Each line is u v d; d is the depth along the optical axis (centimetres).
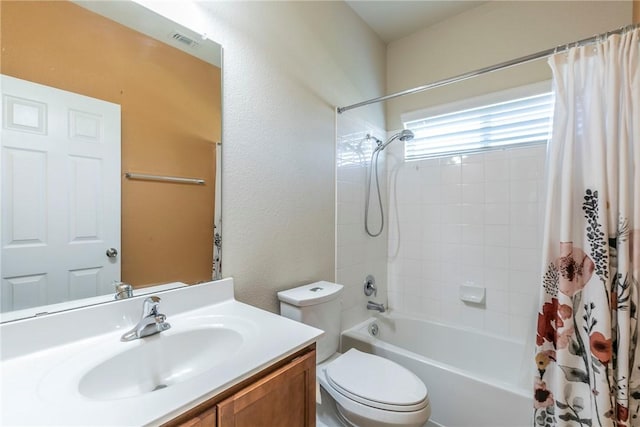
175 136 111
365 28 221
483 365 191
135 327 90
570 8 175
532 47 187
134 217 101
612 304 109
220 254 124
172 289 108
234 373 69
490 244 199
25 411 55
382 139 238
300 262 163
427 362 156
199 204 118
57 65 85
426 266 226
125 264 98
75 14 89
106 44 95
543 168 180
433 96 225
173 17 110
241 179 132
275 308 147
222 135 125
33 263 81
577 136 121
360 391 117
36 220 81
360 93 214
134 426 52
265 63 143
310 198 170
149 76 104
